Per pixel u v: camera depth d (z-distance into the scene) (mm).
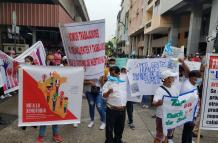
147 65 6613
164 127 4477
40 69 4980
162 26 26359
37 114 5055
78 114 5355
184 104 4531
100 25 5273
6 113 7277
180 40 26000
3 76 6449
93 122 6633
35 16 16328
